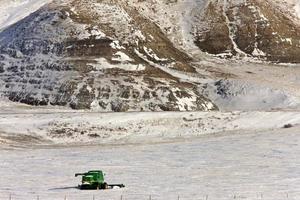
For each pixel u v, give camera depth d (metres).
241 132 92.81
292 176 50.59
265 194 42.06
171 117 101.44
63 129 94.44
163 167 59.16
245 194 42.22
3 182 51.31
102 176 47.78
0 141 85.94
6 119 99.75
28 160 66.94
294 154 63.62
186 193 43.41
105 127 96.06
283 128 91.50
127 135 93.94
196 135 93.19
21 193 44.97
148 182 49.94
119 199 41.28
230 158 63.34
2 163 64.50
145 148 76.62
